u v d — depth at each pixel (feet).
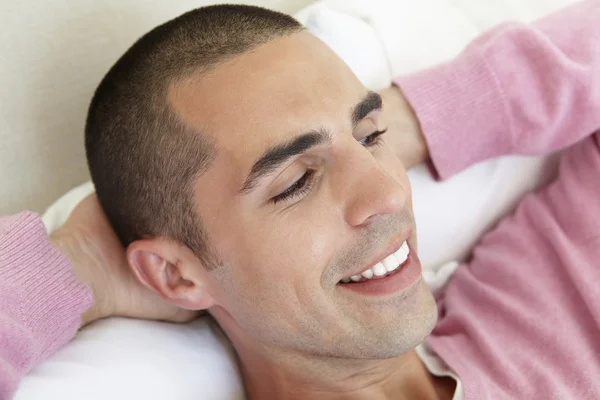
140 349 2.41
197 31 2.21
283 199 2.15
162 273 2.42
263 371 2.64
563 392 2.45
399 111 2.83
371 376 2.60
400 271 2.40
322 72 2.15
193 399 2.45
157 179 2.23
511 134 2.85
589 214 2.87
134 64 2.27
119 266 2.53
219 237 2.21
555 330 2.66
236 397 2.69
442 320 2.96
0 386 1.94
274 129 2.04
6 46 2.66
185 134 2.12
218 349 2.69
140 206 2.33
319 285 2.21
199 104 2.10
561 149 3.13
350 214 2.12
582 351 2.60
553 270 2.88
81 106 3.00
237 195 2.11
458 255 3.21
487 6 3.42
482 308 2.92
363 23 3.13
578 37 2.87
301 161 2.12
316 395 2.62
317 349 2.38
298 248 2.16
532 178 3.18
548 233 2.94
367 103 2.24
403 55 3.15
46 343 2.16
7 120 2.78
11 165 2.87
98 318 2.49
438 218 3.03
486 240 3.18
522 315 2.76
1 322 1.99
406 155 2.84
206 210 2.19
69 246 2.44
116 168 2.33
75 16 2.81
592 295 2.67
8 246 2.11
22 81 2.76
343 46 2.99
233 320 2.55
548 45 2.76
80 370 2.22
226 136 2.06
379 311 2.31
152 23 3.09
